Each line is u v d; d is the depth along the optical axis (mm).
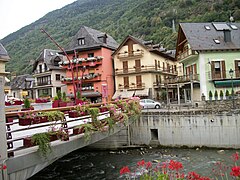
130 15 95625
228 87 29250
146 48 39656
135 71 40062
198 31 31812
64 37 85562
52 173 16469
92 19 109000
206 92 29125
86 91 41156
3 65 22344
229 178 13383
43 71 49812
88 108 11500
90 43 41625
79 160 19922
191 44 29438
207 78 29172
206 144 21281
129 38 40562
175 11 83188
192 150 21094
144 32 81500
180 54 35000
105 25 98750
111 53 43312
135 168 16438
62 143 9477
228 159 17578
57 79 49375
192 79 29281
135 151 22125
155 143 23047
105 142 23609
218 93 29031
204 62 29297
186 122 21922
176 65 54531
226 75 29344
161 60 45250
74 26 100750
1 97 6988
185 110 22094
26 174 7863
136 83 40406
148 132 23250
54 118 8836
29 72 73688
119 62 41562
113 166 17625
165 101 38031
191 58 31703
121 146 23609
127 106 18312
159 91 41125
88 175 15742
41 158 8352
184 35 32594
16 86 61906
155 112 23016
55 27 105938
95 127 11789
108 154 21609
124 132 23734
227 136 20656
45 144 8086
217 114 20922
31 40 95750
